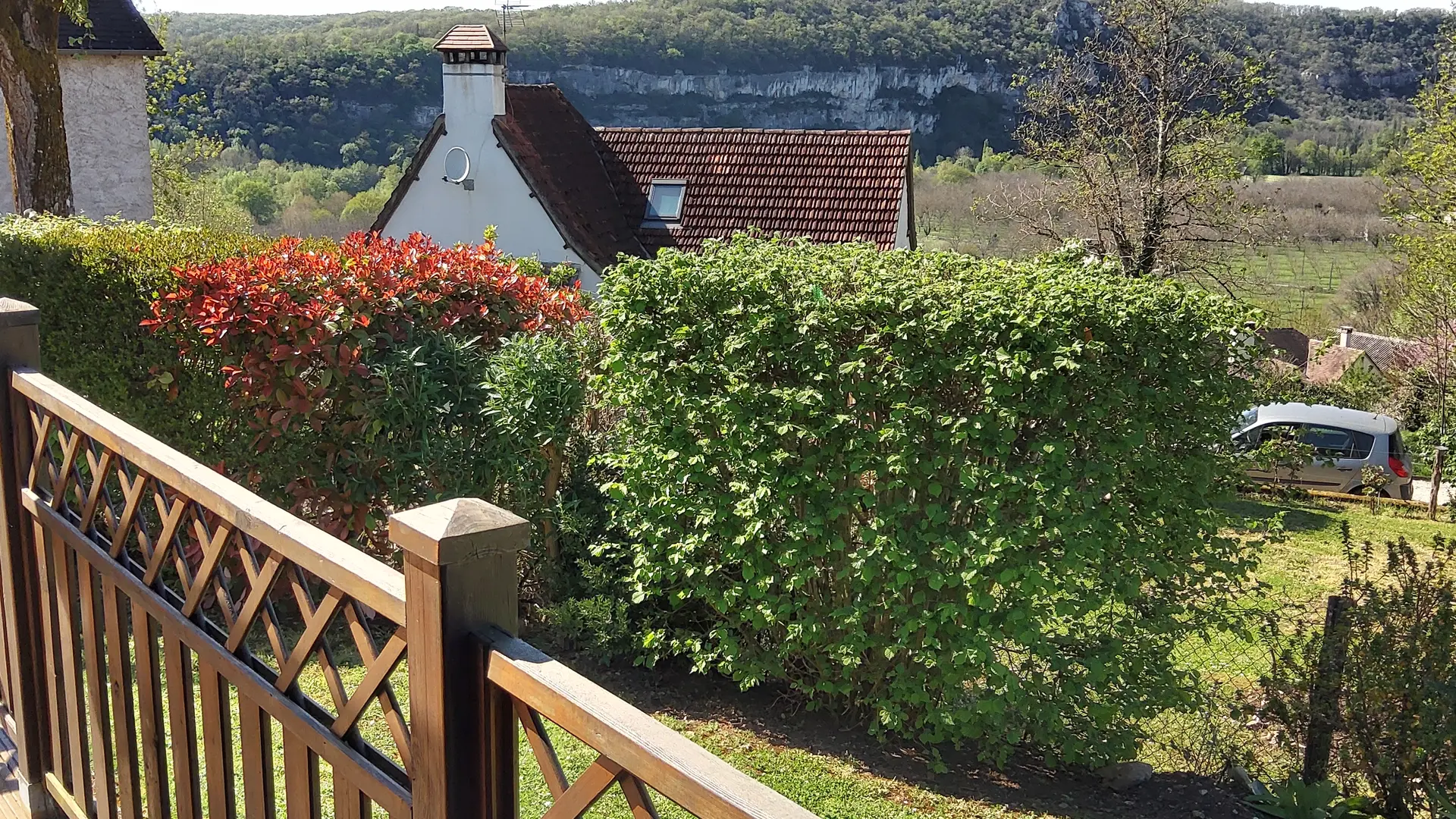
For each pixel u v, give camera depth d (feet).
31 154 46.03
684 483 19.06
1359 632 18.92
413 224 72.33
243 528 7.34
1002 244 76.79
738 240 19.99
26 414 11.14
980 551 17.33
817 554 18.31
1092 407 17.02
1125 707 18.54
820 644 19.36
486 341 22.02
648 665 20.59
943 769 18.34
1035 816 17.28
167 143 109.81
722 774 4.52
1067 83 70.95
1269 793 18.79
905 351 17.22
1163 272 69.10
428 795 5.80
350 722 6.55
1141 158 69.77
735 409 17.92
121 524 9.27
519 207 69.36
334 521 20.01
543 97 76.23
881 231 66.59
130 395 20.76
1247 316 18.12
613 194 73.67
